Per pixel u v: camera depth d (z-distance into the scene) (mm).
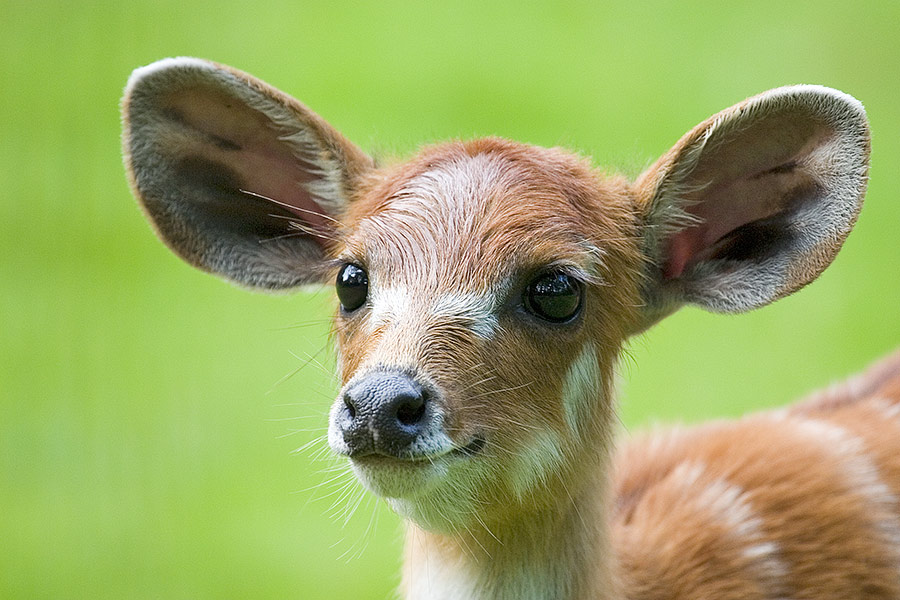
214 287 22078
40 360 20281
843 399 12789
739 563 10727
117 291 21875
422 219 9422
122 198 23984
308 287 10766
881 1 30344
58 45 27375
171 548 17156
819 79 27391
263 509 17875
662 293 10344
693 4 31094
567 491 9547
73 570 16688
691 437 12070
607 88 27016
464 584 9711
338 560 17078
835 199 9742
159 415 19422
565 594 9711
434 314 8977
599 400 9727
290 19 29422
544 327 9250
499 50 28672
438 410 8555
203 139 10523
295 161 10547
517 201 9445
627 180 10383
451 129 24984
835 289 22297
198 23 28625
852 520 11188
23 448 18719
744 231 10336
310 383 19250
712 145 9891
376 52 28328
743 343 21062
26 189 23828
